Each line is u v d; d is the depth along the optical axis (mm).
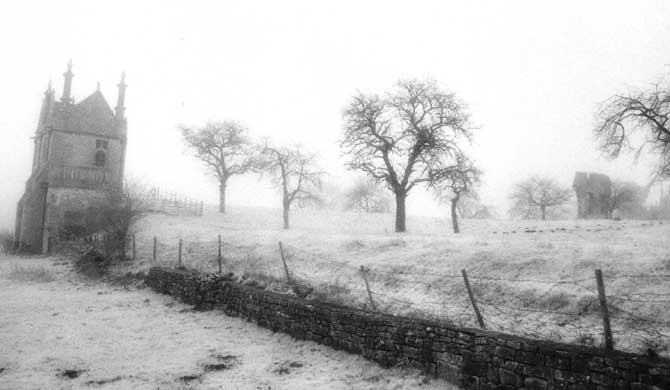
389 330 9859
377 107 33156
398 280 14352
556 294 10805
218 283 16609
